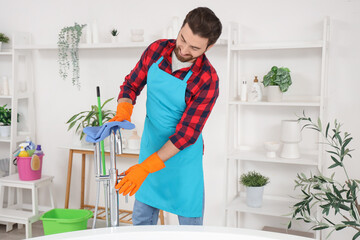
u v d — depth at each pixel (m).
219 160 3.06
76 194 3.53
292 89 2.80
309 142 2.82
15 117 3.36
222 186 3.08
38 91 3.54
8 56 3.60
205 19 1.53
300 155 2.76
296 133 2.64
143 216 2.10
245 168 3.01
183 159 2.00
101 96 3.35
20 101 3.61
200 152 2.06
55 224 2.69
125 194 1.59
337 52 2.69
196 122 1.78
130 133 3.29
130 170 1.65
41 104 3.54
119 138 1.54
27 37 3.44
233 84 2.92
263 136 2.93
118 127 1.55
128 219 3.22
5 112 3.48
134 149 3.11
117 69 3.28
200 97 1.79
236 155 2.75
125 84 1.98
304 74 2.77
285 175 2.90
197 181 2.04
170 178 2.02
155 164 1.68
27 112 3.60
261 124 2.93
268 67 2.85
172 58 1.84
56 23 3.39
